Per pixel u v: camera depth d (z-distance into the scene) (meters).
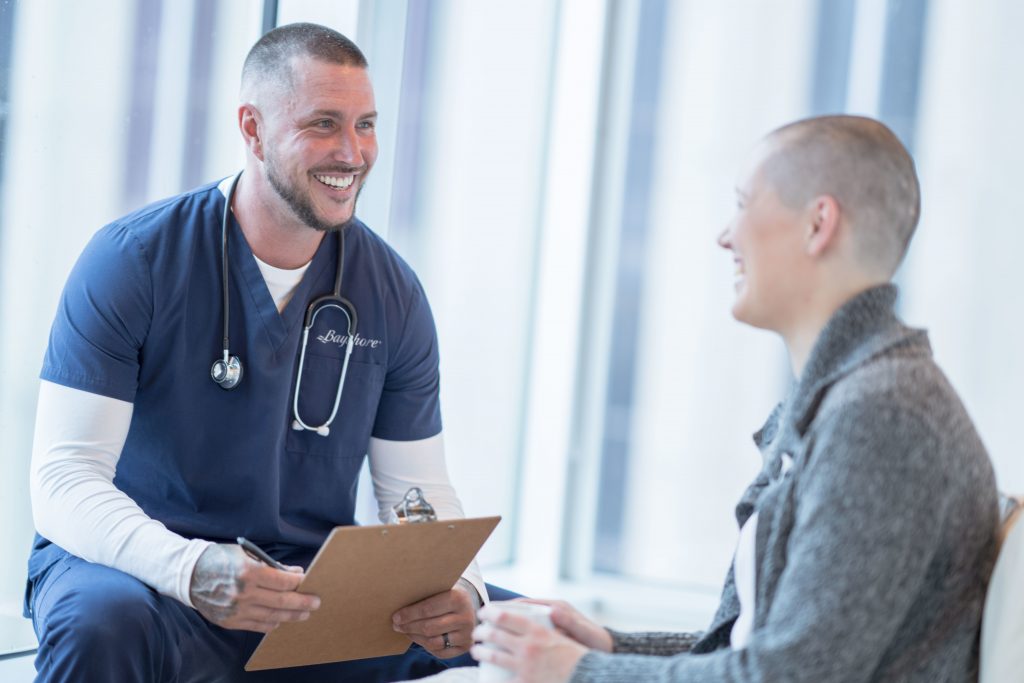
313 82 3.47
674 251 6.82
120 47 4.32
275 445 3.61
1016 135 6.14
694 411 6.80
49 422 3.38
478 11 6.18
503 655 2.36
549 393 7.01
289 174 3.47
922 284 6.29
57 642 3.07
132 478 3.57
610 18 6.86
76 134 4.20
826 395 2.28
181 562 3.07
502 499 6.96
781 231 2.39
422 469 4.02
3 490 4.11
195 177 4.68
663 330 6.86
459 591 3.29
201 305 3.54
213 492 3.57
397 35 5.27
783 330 2.47
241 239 3.60
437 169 6.02
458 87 6.10
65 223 4.20
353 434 3.81
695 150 6.75
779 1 6.54
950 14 6.22
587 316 7.00
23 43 4.00
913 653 2.19
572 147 6.95
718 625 2.57
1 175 3.98
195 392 3.53
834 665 2.06
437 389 4.06
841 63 6.44
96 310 3.40
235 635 3.45
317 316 3.71
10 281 4.05
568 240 6.97
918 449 2.11
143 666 3.10
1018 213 6.15
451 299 6.27
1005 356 6.18
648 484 6.91
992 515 2.28
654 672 2.22
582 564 7.01
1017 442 6.18
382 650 3.32
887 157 2.35
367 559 2.89
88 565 3.28
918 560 2.09
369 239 3.92
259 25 4.88
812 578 2.08
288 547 3.71
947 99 6.24
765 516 2.34
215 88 4.71
